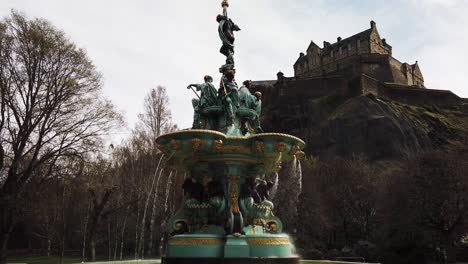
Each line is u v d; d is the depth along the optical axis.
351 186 55.31
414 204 39.88
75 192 32.44
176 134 8.88
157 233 36.91
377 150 80.62
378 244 41.56
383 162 76.88
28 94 26.02
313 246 45.00
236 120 10.19
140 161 39.00
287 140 9.16
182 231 9.52
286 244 9.22
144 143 41.03
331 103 98.06
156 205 34.75
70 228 46.59
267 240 8.90
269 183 10.60
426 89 103.19
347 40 119.31
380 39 117.94
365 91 95.88
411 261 37.88
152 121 43.44
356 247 42.22
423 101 101.94
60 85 26.28
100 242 45.69
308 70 125.62
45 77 26.30
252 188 9.65
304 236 45.41
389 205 43.53
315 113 95.81
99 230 42.44
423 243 38.41
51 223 44.72
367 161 77.69
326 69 119.94
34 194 27.61
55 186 29.78
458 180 39.22
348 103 93.00
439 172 40.06
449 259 38.25
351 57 113.50
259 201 9.74
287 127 98.06
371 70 108.12
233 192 9.30
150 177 36.06
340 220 53.47
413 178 41.44
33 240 59.84
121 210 39.09
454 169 39.78
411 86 104.81
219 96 10.49
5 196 25.11
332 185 57.75
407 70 115.94
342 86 99.88
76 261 39.03
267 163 9.74
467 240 43.53
